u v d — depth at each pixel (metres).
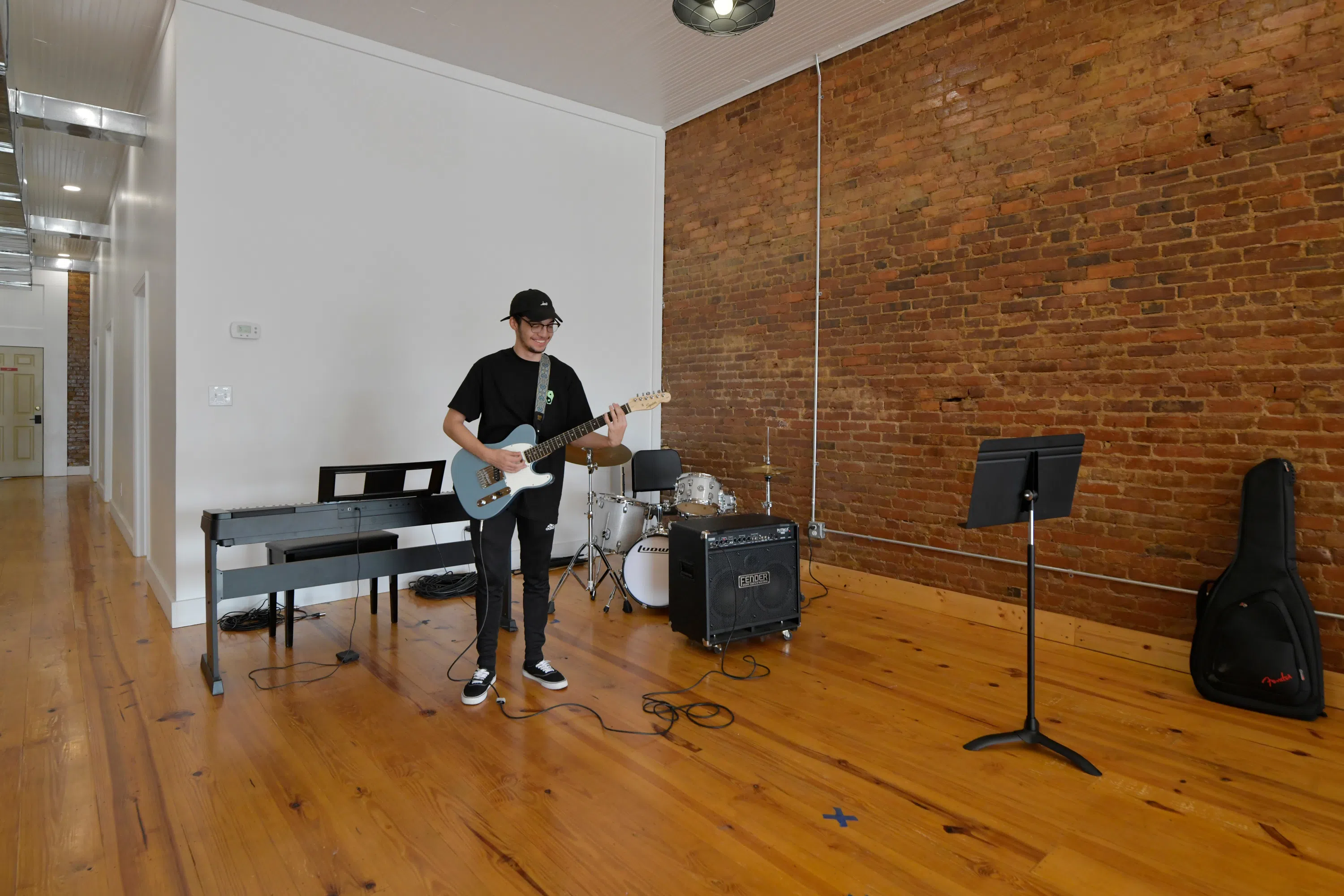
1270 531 2.96
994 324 3.96
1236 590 3.00
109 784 2.29
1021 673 3.32
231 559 4.05
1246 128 3.12
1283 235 3.03
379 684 3.13
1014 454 2.46
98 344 9.26
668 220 5.96
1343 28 2.88
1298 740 2.67
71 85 5.09
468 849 1.97
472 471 2.92
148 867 1.88
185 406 3.93
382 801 2.21
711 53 4.70
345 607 4.30
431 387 4.79
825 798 2.25
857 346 4.61
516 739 2.63
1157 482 3.40
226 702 2.93
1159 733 2.72
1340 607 2.91
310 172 4.30
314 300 4.33
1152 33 3.38
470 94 4.92
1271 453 3.08
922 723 2.80
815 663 3.43
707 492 4.49
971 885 1.84
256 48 4.11
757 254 5.24
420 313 4.73
